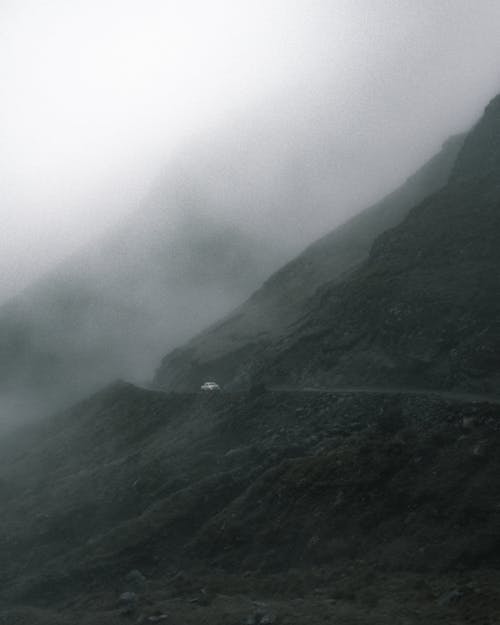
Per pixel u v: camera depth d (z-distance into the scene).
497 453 30.02
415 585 24.59
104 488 50.31
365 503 31.56
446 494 29.05
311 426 44.72
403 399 41.53
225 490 39.59
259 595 28.36
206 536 35.41
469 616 21.17
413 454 32.97
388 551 27.75
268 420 49.03
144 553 35.91
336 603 25.02
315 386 54.50
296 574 29.00
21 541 45.88
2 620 33.06
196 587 30.45
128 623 27.72
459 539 26.22
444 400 38.66
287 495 35.12
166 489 43.97
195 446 50.47
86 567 35.94
